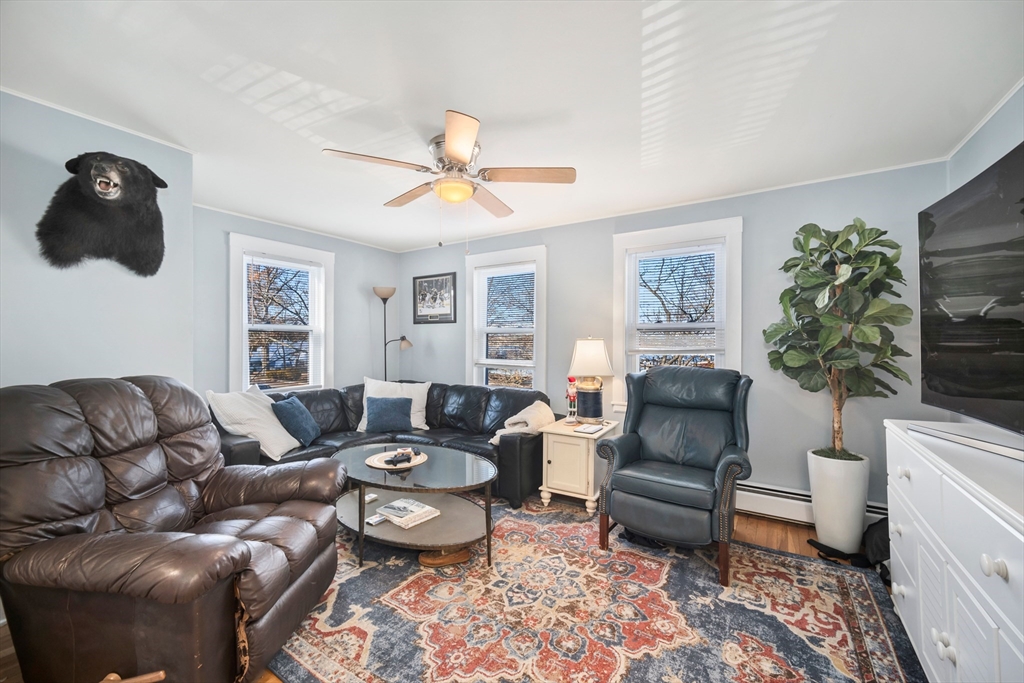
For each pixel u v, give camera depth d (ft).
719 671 5.15
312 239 13.83
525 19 4.71
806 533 9.10
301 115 6.77
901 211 8.74
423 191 7.86
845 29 4.88
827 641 5.69
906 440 5.41
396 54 5.32
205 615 4.18
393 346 16.49
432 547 7.28
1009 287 4.26
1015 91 6.03
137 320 7.32
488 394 13.37
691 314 11.19
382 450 9.97
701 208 10.81
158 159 7.60
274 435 10.39
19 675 5.03
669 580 7.19
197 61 5.47
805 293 8.45
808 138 7.55
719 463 7.57
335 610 6.35
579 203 11.09
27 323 6.24
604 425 11.00
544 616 6.21
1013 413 4.19
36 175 6.31
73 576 4.03
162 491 6.13
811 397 9.59
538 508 10.52
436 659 5.34
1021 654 3.00
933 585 4.56
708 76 5.76
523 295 13.97
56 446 5.00
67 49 5.23
